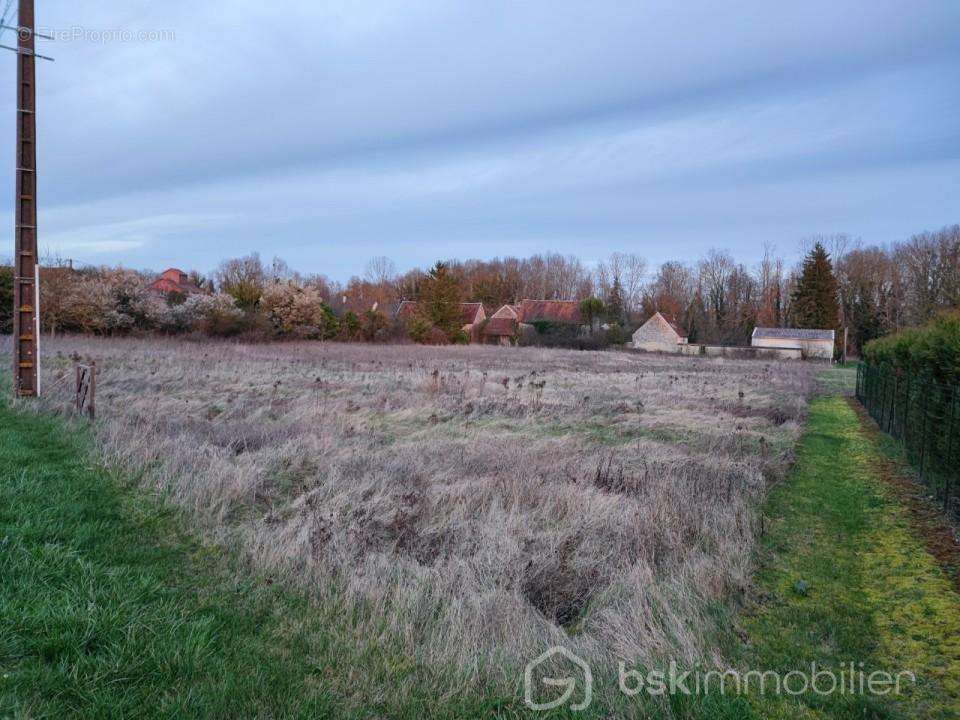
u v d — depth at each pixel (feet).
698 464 26.76
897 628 13.60
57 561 13.80
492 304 238.27
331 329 140.77
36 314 39.24
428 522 18.76
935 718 10.46
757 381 77.25
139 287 112.98
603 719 9.95
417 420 37.76
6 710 8.81
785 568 16.93
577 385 61.77
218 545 16.56
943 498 23.03
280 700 9.95
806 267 192.24
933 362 28.58
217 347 95.66
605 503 20.08
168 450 24.57
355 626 12.79
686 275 255.09
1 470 20.89
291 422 34.32
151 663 10.41
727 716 10.16
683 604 13.87
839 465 30.83
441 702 10.28
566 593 14.70
